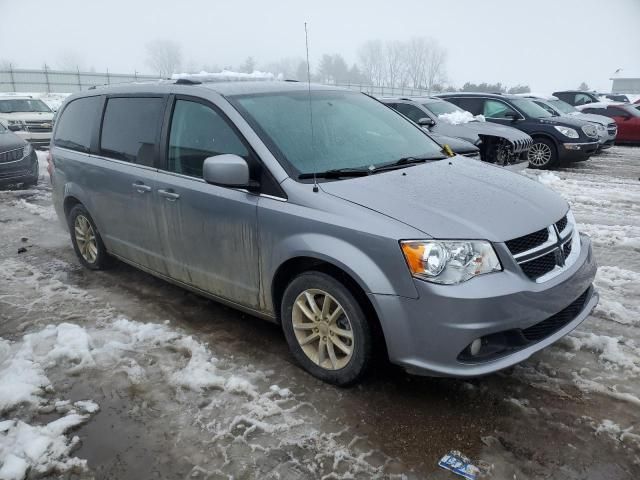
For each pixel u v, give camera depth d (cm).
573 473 250
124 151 440
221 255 362
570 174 1123
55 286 485
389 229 280
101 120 475
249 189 335
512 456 262
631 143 1728
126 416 298
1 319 420
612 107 1736
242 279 354
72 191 502
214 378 325
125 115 448
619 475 249
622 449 264
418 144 414
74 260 562
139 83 460
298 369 340
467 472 252
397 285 276
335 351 320
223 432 283
